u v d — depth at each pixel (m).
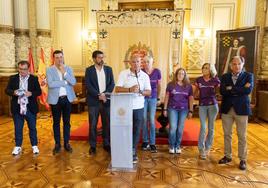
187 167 3.34
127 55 6.27
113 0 7.52
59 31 7.98
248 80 3.11
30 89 3.66
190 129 5.12
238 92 3.14
